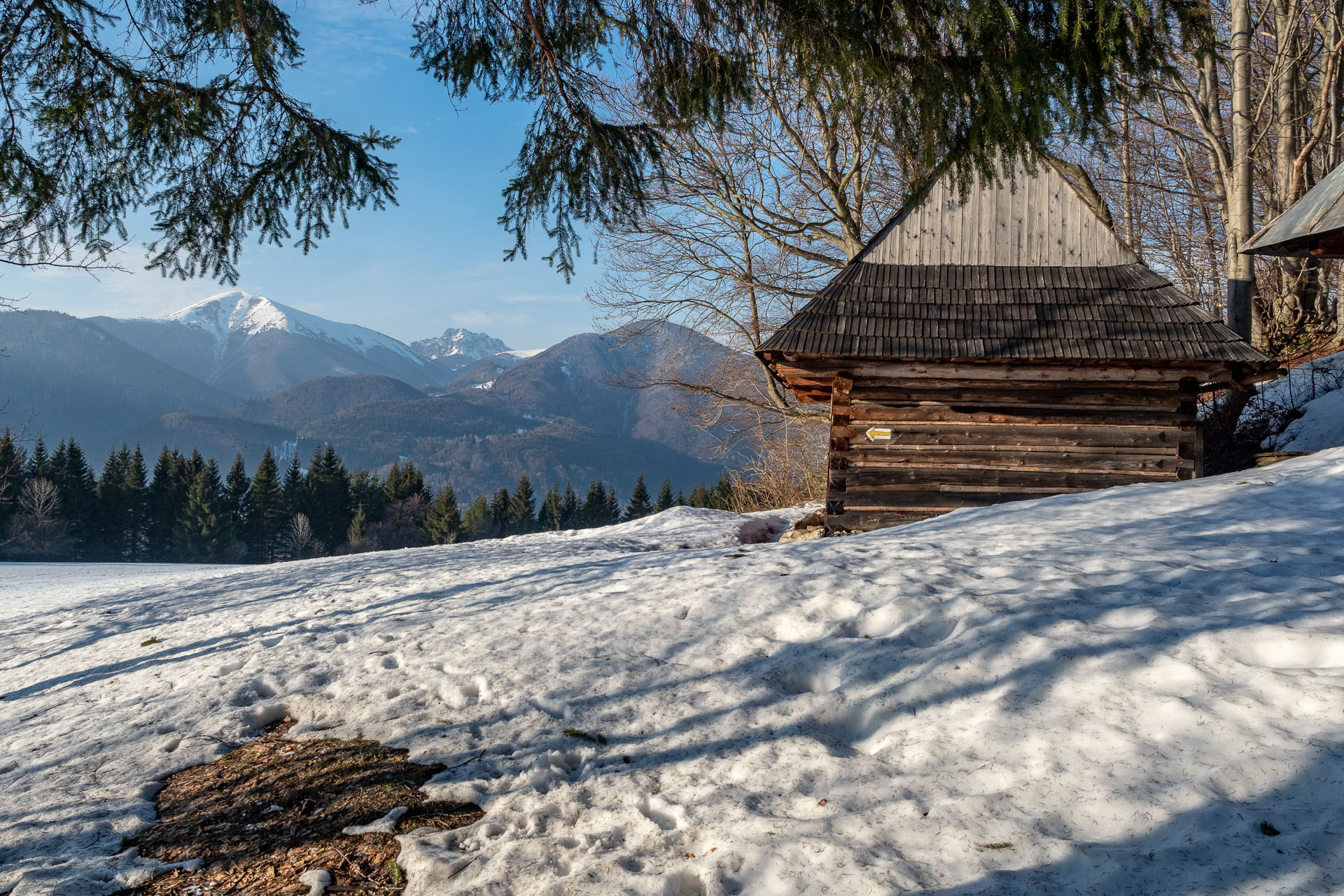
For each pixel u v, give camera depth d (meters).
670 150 6.62
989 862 2.67
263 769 4.33
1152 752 3.14
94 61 5.46
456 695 4.96
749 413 22.05
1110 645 4.04
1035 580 5.26
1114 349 9.45
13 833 3.76
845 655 4.62
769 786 3.46
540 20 5.83
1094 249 10.77
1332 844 2.43
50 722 5.53
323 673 5.71
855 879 2.67
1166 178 22.83
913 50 5.02
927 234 11.08
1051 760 3.22
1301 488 7.16
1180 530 6.29
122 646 7.93
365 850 3.41
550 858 3.13
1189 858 2.51
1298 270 17.39
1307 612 4.07
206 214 6.40
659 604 6.11
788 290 20.47
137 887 3.28
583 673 4.98
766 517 18.27
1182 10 4.87
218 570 22.06
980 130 5.27
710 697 4.43
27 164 5.60
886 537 7.64
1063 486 9.95
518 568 9.41
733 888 2.80
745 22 5.35
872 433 10.28
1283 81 16.80
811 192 20.03
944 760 3.42
